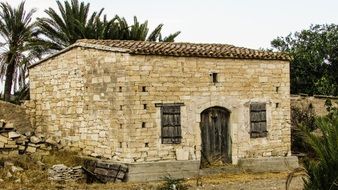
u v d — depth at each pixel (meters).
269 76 21.66
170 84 19.41
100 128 19.92
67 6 31.02
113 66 19.22
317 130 24.95
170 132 19.34
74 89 21.23
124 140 18.75
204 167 20.08
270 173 20.59
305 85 40.34
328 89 37.69
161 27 34.09
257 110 21.27
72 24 30.62
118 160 19.02
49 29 30.91
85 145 20.73
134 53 18.66
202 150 20.17
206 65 20.19
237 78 20.88
